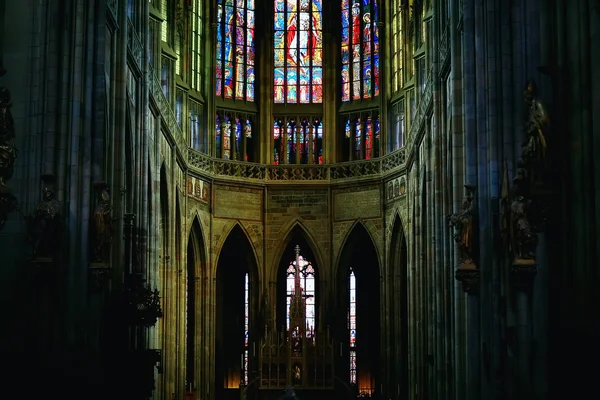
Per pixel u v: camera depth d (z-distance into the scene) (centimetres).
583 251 2766
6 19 3738
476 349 3719
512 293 3288
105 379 3919
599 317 2647
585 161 2762
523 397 3181
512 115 3603
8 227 3619
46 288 3603
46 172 3675
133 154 4988
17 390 3538
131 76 4991
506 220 3309
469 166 3934
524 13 3584
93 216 3741
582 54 2795
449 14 4672
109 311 4066
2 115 3334
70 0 3778
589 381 2645
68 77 3744
